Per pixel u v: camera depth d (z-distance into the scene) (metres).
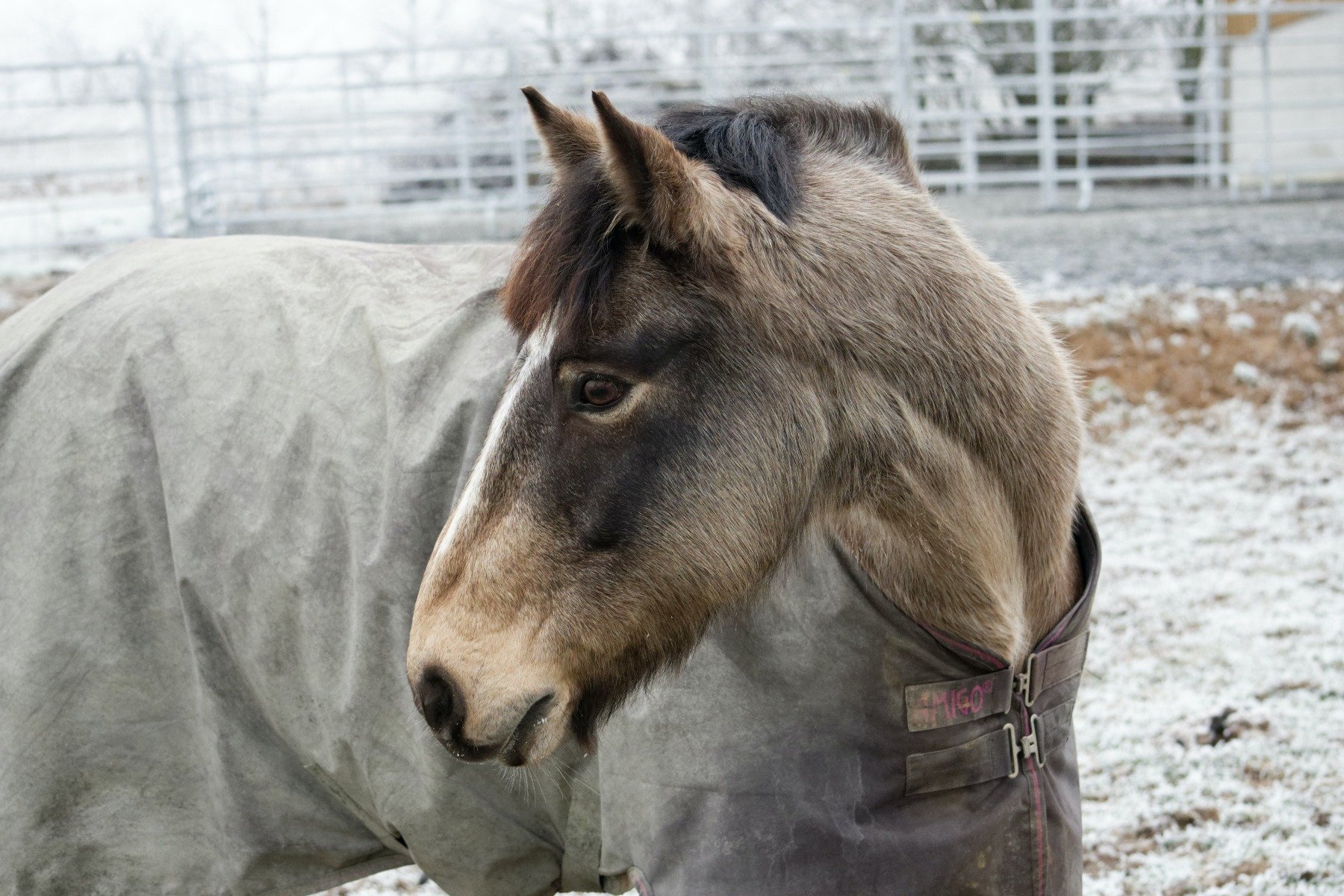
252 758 2.12
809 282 1.73
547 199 1.74
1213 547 5.47
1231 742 3.69
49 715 2.14
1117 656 4.41
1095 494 6.32
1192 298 9.01
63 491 2.18
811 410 1.73
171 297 2.26
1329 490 6.07
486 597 1.68
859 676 1.70
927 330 1.76
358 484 1.97
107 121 18.81
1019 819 1.76
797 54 17.75
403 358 2.01
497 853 1.97
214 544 2.07
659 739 1.72
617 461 1.67
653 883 1.70
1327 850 3.09
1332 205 13.55
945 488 1.75
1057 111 13.77
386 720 1.94
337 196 19.59
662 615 1.72
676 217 1.61
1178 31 18.59
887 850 1.67
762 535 1.73
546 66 17.05
